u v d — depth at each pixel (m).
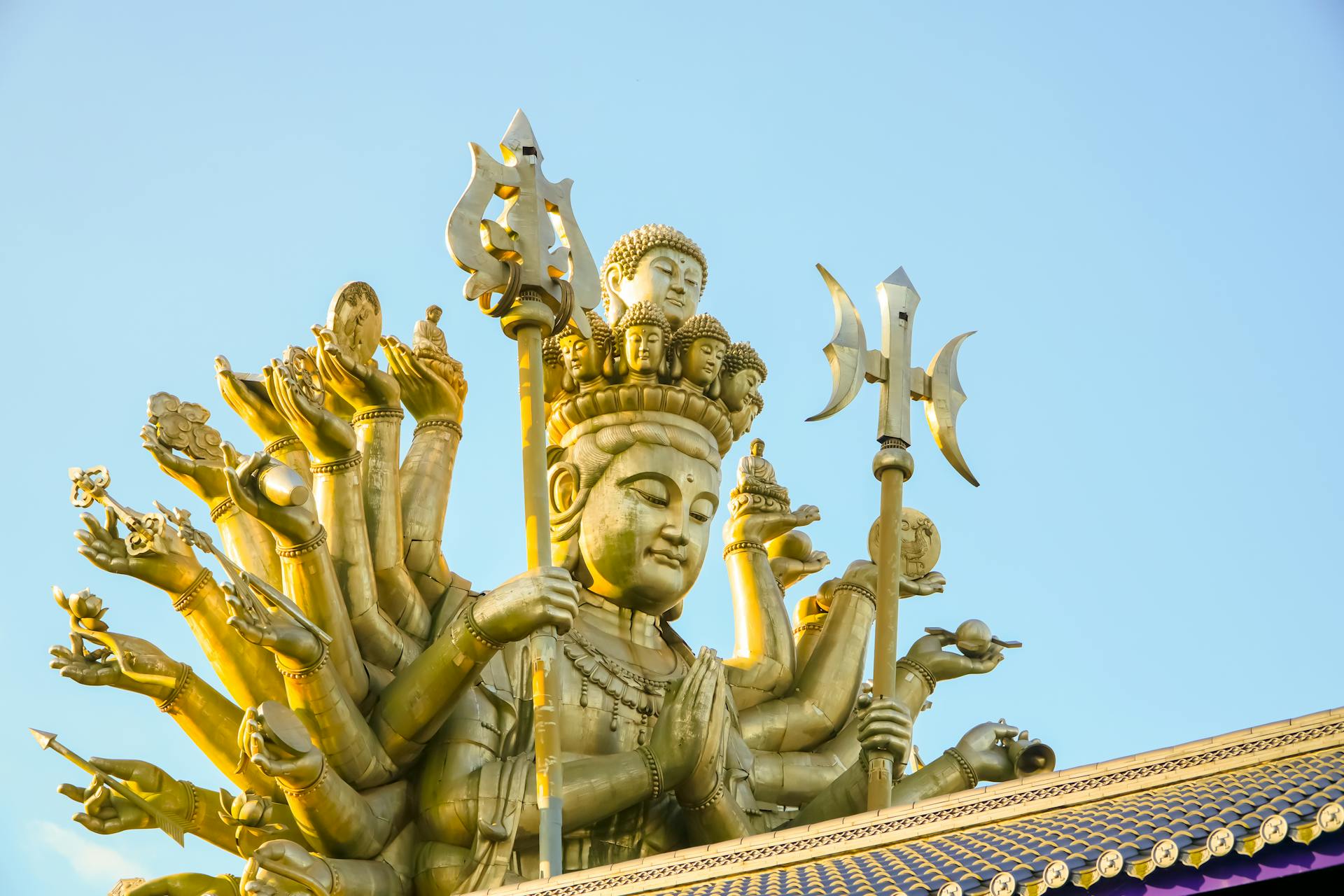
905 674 29.77
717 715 25.75
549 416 28.44
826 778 28.20
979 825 18.42
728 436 28.66
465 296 24.38
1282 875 15.04
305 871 22.72
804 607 30.80
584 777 24.88
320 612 24.02
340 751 23.83
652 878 19.09
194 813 24.41
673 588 27.70
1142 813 17.11
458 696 24.42
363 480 25.80
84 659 24.14
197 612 24.28
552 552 27.09
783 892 17.67
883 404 26.12
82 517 23.89
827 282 26.47
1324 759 17.48
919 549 30.83
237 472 23.48
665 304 29.16
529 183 25.56
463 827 24.17
